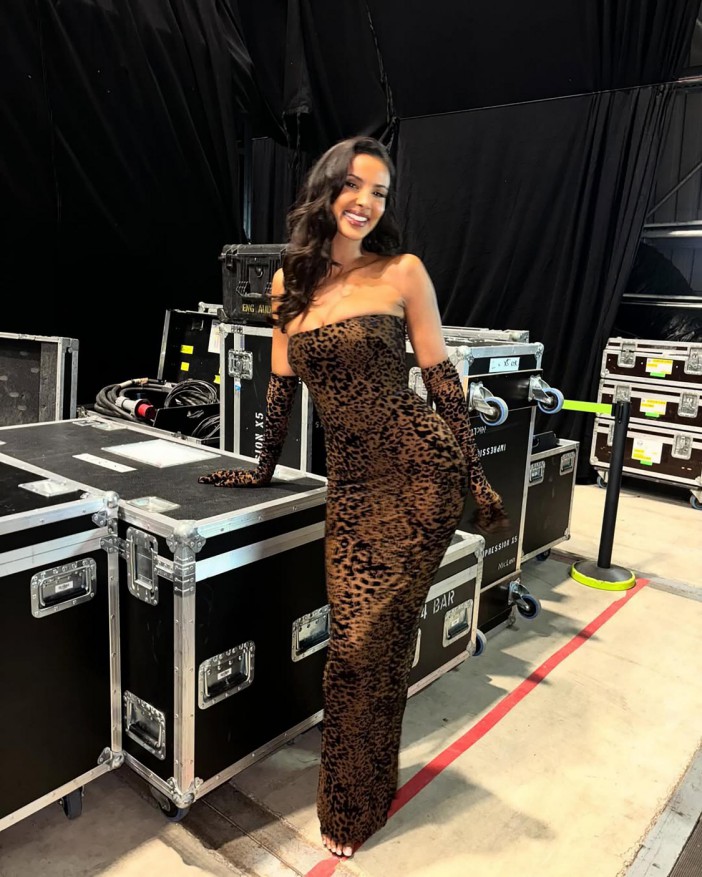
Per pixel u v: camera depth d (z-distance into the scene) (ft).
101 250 12.89
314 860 5.08
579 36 13.99
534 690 7.41
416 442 4.55
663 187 17.69
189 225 14.20
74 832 5.28
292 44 15.51
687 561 11.11
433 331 4.82
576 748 6.48
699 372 13.57
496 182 15.87
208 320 12.28
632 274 16.58
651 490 15.26
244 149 16.10
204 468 6.31
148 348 13.96
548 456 9.70
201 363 12.31
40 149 11.72
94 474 5.96
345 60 16.11
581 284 15.33
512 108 15.43
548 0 13.92
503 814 5.63
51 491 5.10
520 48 14.70
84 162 12.37
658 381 14.15
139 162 13.12
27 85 11.39
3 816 4.77
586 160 14.75
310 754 6.32
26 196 11.70
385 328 4.54
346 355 4.49
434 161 16.58
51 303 12.36
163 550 4.81
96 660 5.15
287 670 5.71
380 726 4.96
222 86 14.10
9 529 4.47
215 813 5.53
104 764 5.35
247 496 5.53
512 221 15.71
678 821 5.61
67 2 11.70
